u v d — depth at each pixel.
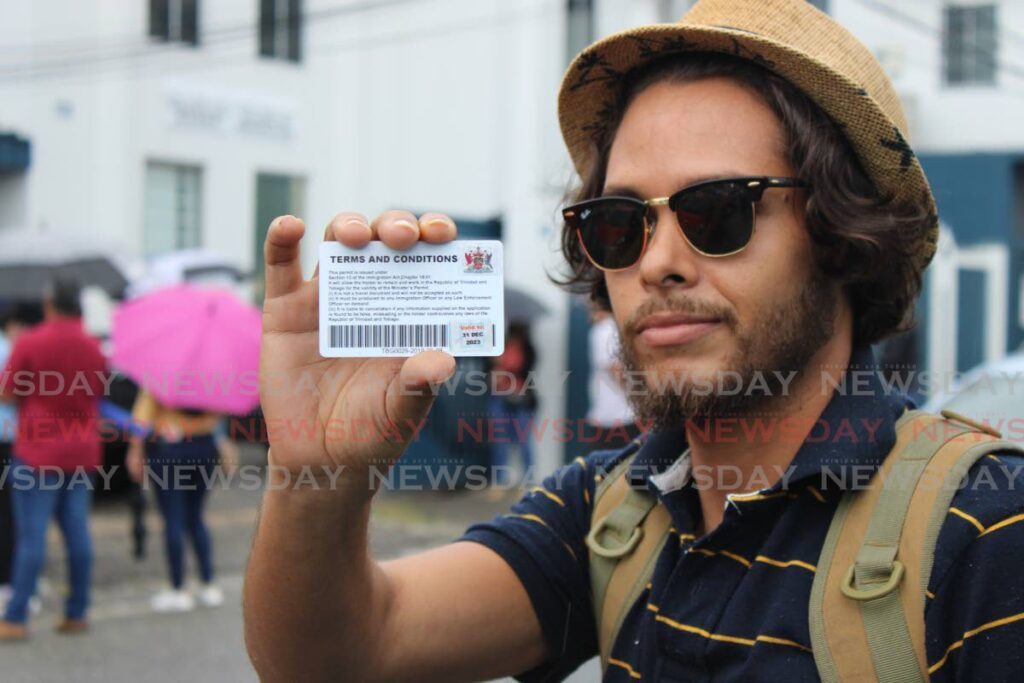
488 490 8.45
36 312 6.47
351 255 1.22
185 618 5.70
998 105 13.91
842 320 1.40
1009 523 1.15
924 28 13.97
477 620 1.46
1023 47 13.79
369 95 12.87
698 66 1.36
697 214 1.30
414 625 1.40
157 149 11.91
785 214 1.31
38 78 11.20
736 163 1.31
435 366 1.14
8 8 11.03
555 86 9.95
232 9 12.30
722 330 1.30
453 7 11.55
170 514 5.82
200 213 12.30
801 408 1.34
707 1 1.44
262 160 12.58
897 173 1.35
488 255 1.22
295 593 1.25
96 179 11.54
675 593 1.34
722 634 1.27
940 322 10.43
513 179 9.91
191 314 5.50
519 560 1.51
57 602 6.02
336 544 1.24
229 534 7.60
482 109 11.38
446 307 1.22
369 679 1.36
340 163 13.02
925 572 1.17
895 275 1.40
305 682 1.32
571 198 1.71
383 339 1.21
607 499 1.53
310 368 1.23
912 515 1.20
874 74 1.38
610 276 1.40
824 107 1.32
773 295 1.30
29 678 4.64
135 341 5.45
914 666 1.15
